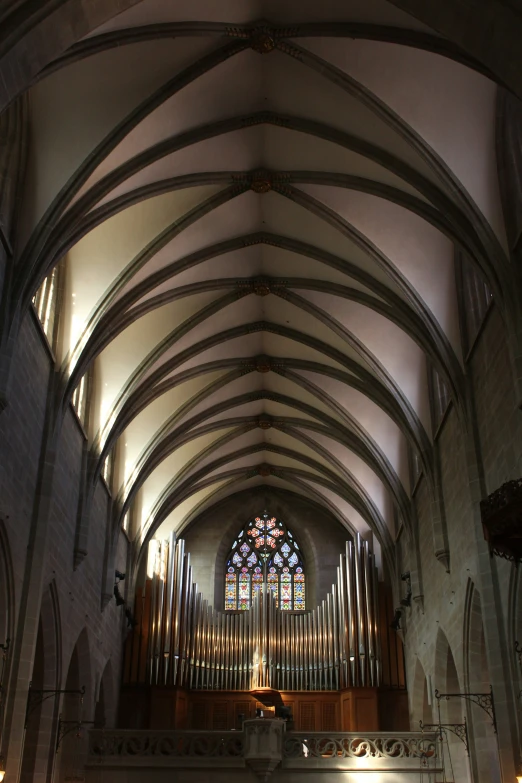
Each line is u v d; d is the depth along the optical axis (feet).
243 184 79.00
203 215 80.94
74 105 65.10
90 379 94.27
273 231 86.43
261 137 74.74
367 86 63.87
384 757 90.22
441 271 77.87
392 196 71.61
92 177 67.10
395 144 67.56
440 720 87.25
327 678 117.80
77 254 80.38
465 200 62.90
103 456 92.84
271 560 137.90
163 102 66.49
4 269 62.64
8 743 63.72
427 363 91.45
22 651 67.10
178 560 123.65
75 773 87.61
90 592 94.22
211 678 118.62
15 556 67.15
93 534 95.14
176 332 95.04
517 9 40.98
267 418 121.60
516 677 62.85
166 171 73.72
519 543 47.50
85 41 56.85
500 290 61.26
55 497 78.33
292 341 103.30
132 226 79.51
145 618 119.55
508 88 44.29
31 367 70.38
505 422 63.77
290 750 91.61
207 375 108.58
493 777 74.23
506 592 64.13
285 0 60.59
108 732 91.86
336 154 73.46
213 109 70.23
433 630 92.32
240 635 121.70
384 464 107.55
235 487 138.82
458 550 79.46
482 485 70.49
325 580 133.18
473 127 62.95
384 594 122.83
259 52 64.75
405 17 57.47
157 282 84.28
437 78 61.57
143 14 58.39
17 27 43.70
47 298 76.79
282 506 139.95
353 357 98.22
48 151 66.23
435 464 89.25
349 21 60.18
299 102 70.03
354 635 116.78
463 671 78.13
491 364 67.77
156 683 114.42
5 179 63.98
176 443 113.70
